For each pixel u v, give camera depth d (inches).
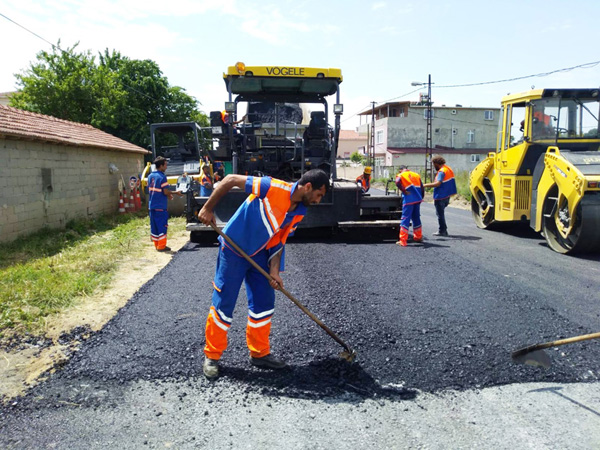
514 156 329.1
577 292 197.5
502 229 387.5
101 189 524.1
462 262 253.3
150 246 319.6
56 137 397.1
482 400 115.4
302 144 325.1
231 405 114.1
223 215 327.0
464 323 162.4
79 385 123.4
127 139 1093.1
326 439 100.3
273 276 128.2
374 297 190.5
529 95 315.0
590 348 141.9
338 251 286.2
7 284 204.7
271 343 147.2
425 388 121.2
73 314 175.5
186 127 555.8
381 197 332.5
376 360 135.9
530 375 126.6
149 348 144.5
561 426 104.1
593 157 273.9
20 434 102.5
